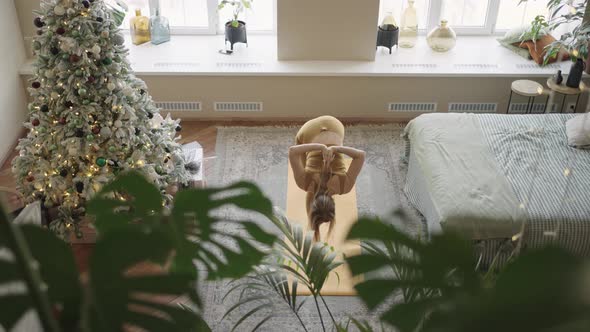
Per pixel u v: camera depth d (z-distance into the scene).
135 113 3.89
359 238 1.03
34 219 2.96
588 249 3.58
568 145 4.21
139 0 5.55
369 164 4.93
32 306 0.88
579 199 3.67
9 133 5.04
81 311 0.91
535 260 0.72
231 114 5.51
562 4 5.46
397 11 5.68
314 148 3.76
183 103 5.44
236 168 4.89
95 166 3.79
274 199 4.56
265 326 3.53
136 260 0.91
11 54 5.08
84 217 4.02
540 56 5.36
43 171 3.85
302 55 5.41
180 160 4.25
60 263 0.93
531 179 3.86
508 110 5.45
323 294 3.65
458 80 5.32
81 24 3.55
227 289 3.74
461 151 4.12
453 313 0.76
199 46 5.66
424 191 4.15
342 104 5.45
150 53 5.51
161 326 0.94
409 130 4.56
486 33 5.86
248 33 5.86
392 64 5.37
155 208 1.17
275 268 2.58
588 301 0.69
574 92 4.98
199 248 1.10
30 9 5.20
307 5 5.15
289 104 5.45
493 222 3.57
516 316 0.71
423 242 1.00
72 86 3.62
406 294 1.63
